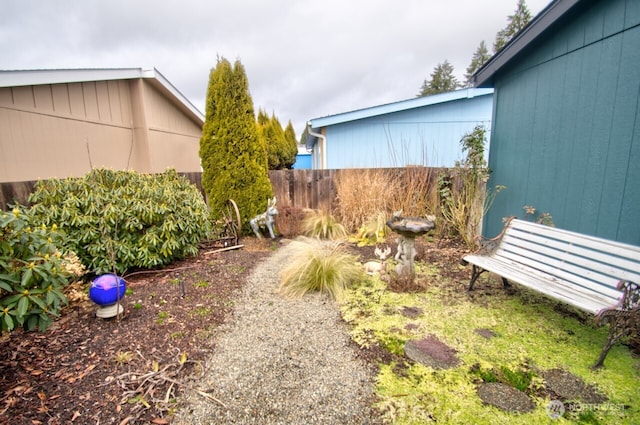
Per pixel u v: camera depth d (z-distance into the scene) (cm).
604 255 208
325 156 844
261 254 439
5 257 166
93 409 154
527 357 195
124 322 242
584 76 285
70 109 520
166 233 350
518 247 283
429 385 173
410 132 788
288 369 189
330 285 305
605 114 263
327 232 523
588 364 187
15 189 366
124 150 650
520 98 382
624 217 248
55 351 202
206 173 549
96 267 321
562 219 315
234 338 225
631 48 239
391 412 154
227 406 159
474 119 770
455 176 493
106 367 187
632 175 241
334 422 149
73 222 303
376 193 534
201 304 278
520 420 147
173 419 151
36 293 172
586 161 284
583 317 245
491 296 288
